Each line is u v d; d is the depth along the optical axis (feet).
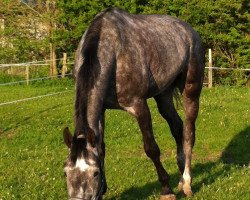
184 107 24.39
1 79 73.97
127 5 72.02
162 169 21.77
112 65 19.30
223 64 70.49
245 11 69.77
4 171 26.86
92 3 72.79
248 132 37.32
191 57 23.97
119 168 27.35
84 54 18.49
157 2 71.20
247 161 31.53
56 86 70.44
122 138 35.88
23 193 22.90
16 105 49.24
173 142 34.83
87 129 16.40
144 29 21.34
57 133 37.22
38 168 27.30
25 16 79.66
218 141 34.81
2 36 80.33
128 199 22.80
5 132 38.22
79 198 15.46
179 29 23.67
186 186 23.31
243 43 69.62
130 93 20.07
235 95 55.16
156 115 42.45
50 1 76.33
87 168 15.70
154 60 21.13
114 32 19.67
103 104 19.20
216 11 69.67
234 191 23.43
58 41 75.20
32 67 77.82
